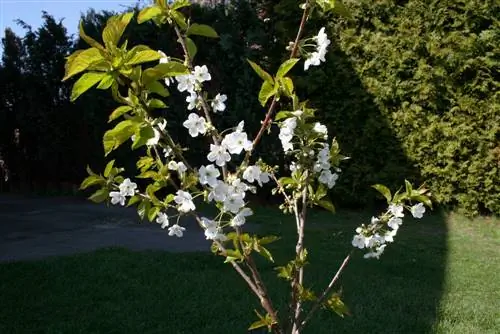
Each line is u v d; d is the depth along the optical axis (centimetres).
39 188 1066
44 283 433
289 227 674
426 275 486
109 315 371
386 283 454
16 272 459
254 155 781
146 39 817
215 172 177
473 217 740
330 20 774
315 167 208
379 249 218
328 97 785
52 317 366
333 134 787
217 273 464
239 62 805
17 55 1011
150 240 610
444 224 716
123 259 499
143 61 169
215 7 826
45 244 597
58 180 1045
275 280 446
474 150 732
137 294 412
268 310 200
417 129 751
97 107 889
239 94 802
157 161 202
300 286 209
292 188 232
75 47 964
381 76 758
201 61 826
